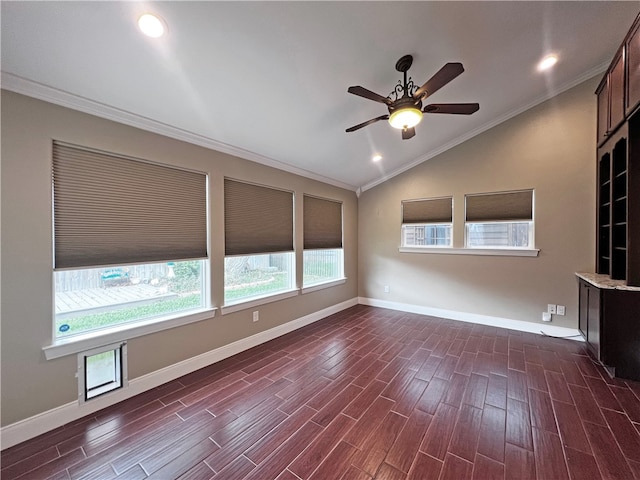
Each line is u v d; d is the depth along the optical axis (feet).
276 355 9.87
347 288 16.48
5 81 5.48
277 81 7.17
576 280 10.96
